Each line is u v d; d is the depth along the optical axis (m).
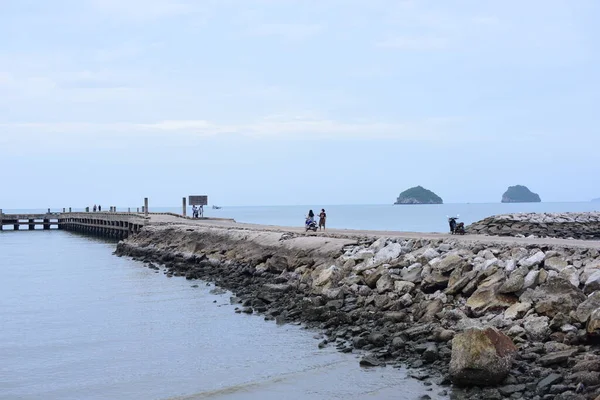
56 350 21.09
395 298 22.14
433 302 20.27
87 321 25.64
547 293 17.97
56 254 56.72
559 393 13.57
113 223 75.44
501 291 18.97
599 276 17.89
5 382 17.77
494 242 24.08
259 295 27.78
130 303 29.47
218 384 17.12
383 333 19.42
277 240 36.03
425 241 26.66
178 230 50.97
